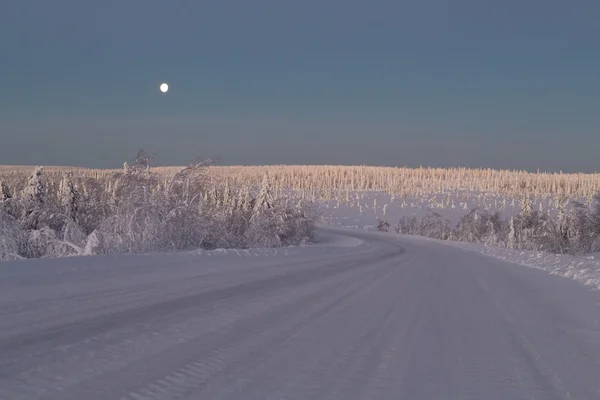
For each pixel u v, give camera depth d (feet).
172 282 43.68
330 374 21.40
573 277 65.87
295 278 53.62
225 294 40.09
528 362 24.85
